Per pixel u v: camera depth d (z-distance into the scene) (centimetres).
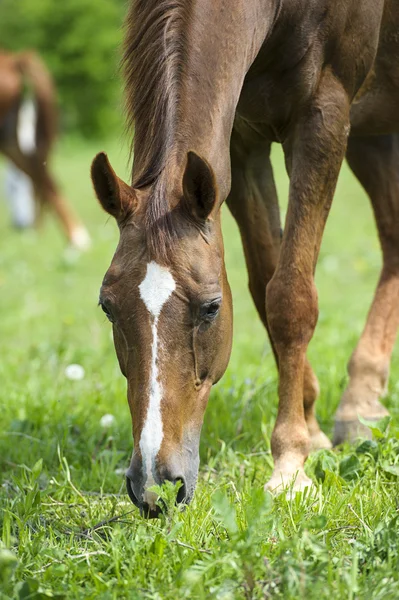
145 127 634
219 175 642
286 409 739
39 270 2125
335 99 731
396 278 920
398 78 832
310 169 727
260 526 561
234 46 668
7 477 791
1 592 519
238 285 1859
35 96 2545
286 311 725
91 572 543
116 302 573
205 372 596
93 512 678
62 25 5522
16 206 2783
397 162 929
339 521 625
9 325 1559
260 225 805
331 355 1131
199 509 637
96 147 5362
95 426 895
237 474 757
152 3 660
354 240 2236
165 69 633
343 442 852
